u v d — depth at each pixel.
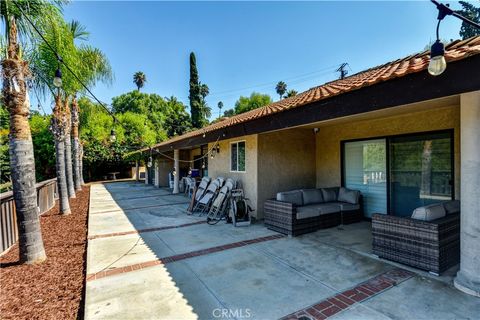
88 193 14.38
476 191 3.21
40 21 5.54
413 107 5.27
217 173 9.93
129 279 3.80
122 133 26.16
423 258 3.90
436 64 2.36
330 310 2.97
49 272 4.09
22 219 4.36
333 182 8.05
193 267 4.23
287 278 3.79
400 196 6.47
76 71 8.24
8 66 4.20
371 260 4.41
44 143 21.73
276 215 6.26
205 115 48.19
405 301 3.12
